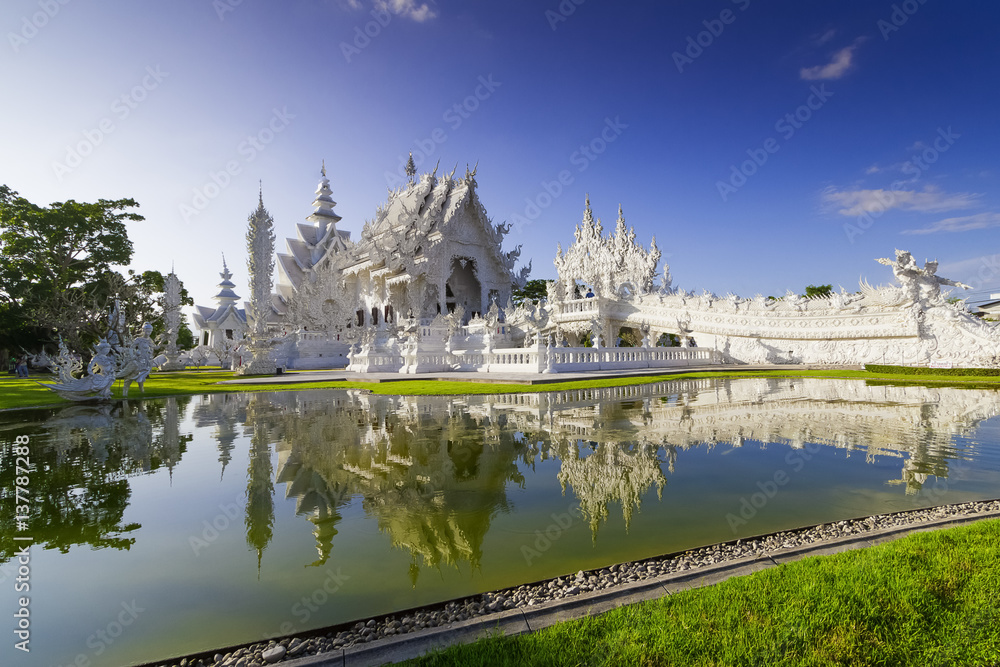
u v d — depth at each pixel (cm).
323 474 699
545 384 1950
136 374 1928
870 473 671
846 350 2994
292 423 1162
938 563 376
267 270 4059
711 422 1081
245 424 1162
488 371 2683
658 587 366
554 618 330
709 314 3525
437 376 2488
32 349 4484
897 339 2803
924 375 2322
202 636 322
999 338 2369
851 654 280
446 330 3525
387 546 454
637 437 923
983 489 600
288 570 411
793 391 1720
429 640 308
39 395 1895
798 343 3183
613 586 372
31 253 4169
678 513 528
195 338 7262
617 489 611
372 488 629
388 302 4603
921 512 521
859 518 506
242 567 416
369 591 374
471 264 4850
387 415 1267
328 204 6706
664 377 2350
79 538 482
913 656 280
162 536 485
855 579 355
